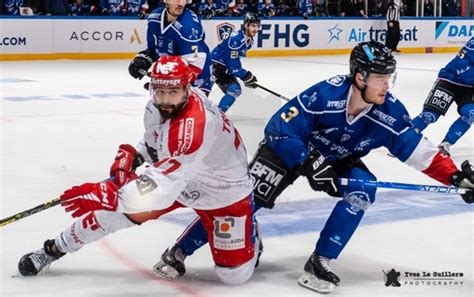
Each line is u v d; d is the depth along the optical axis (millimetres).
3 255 5836
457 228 6836
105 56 25516
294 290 5160
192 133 4547
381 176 9047
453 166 5207
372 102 4961
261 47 28078
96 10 25922
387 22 29719
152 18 8609
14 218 5012
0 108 14383
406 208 7523
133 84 18844
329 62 26031
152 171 4520
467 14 33031
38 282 5246
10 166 9250
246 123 12492
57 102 15398
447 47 32125
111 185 4559
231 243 5047
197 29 8508
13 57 23953
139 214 4941
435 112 9734
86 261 5723
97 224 5078
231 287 5207
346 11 30328
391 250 6145
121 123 12875
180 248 5367
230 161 4879
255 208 5379
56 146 10641
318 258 5164
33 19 24109
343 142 5207
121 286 5195
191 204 5008
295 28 28688
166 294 5055
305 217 7145
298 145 4996
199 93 4855
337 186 5109
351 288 5230
